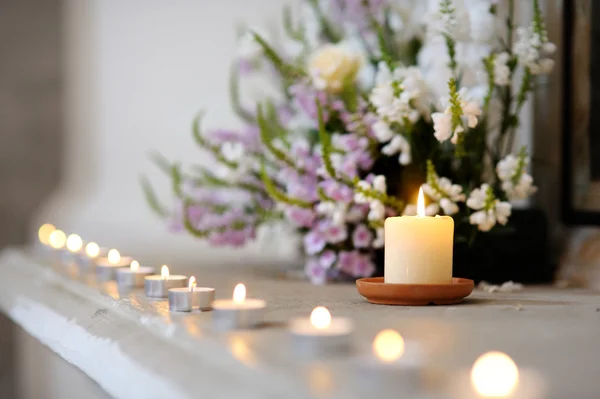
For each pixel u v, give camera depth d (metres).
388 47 1.59
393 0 1.60
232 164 1.52
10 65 3.12
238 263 1.87
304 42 1.68
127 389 0.95
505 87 1.44
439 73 1.42
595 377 0.86
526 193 1.33
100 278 1.42
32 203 3.10
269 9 2.34
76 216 2.91
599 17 1.39
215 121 2.50
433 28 1.38
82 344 1.10
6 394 2.92
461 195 1.29
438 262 1.18
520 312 1.12
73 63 3.07
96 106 2.96
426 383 0.84
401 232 1.19
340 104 1.44
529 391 0.83
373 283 1.17
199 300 1.11
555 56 1.49
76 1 3.04
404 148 1.33
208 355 0.92
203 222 1.53
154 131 2.71
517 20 1.54
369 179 1.37
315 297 1.27
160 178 2.64
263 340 0.96
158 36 2.71
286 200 1.38
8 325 2.94
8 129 3.12
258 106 1.41
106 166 2.90
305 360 0.89
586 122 1.42
